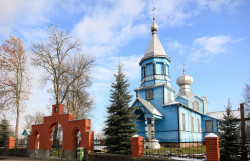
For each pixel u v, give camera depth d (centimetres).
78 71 3169
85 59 3366
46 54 2892
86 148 1705
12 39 3045
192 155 1442
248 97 3566
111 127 1678
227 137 1284
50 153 2108
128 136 1638
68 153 1867
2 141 2898
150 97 3103
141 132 2911
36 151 2245
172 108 2833
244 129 1395
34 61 2850
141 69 3438
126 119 1703
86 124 1777
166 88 3097
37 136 2316
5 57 2956
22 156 2339
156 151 1881
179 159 1302
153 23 3519
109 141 1672
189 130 3055
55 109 2136
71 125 1900
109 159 1512
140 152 1382
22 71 3141
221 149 1275
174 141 2681
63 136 1956
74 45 3034
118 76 1839
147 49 3394
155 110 2820
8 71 2988
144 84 3231
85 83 3425
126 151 1565
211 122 3622
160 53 3250
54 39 2944
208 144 1084
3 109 2895
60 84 3278
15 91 3034
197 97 4419
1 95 2886
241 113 1430
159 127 2861
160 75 3166
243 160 1185
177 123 2731
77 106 3584
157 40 3422
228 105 1414
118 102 1741
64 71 2955
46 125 2175
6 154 2548
